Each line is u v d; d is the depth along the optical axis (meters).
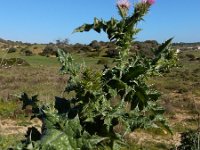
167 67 3.08
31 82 35.22
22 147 2.71
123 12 3.02
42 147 2.61
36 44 68.12
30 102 3.27
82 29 3.03
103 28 3.04
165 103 27.47
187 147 10.62
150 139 17.61
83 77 2.84
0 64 6.79
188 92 35.16
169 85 37.84
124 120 2.89
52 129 2.69
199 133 7.06
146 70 2.98
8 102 22.88
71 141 2.65
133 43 3.07
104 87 2.94
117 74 2.99
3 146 12.52
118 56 3.02
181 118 23.52
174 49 3.10
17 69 44.88
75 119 2.69
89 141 2.67
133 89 2.92
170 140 17.81
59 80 36.81
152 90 3.03
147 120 2.93
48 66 51.00
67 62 2.93
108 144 2.93
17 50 50.97
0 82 34.62
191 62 68.56
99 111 2.85
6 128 17.81
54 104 2.94
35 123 19.34
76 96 2.91
